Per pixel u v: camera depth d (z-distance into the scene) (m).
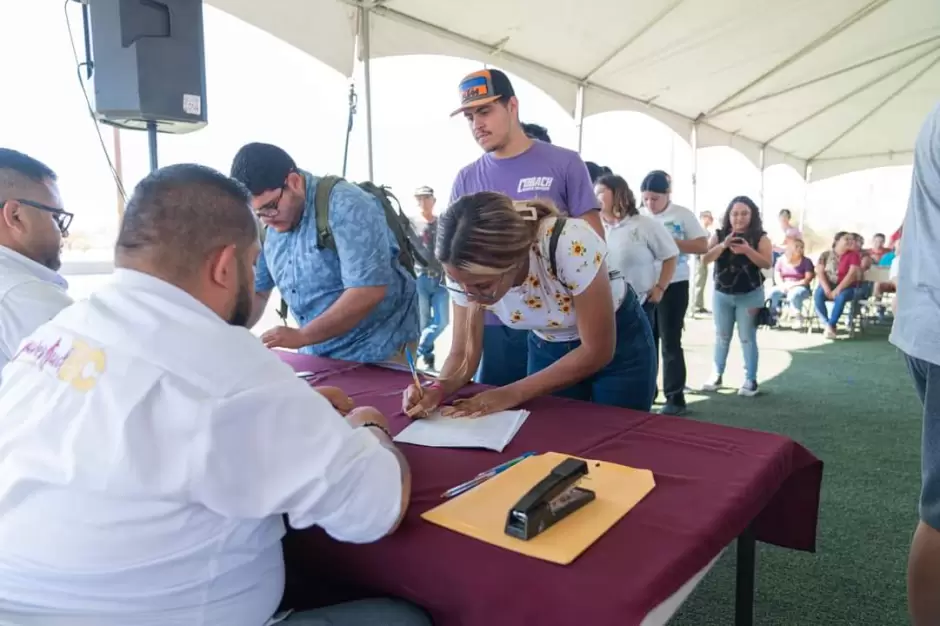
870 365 5.42
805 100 8.37
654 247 3.31
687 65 6.33
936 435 1.26
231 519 0.71
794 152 10.89
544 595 0.70
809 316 7.59
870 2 5.86
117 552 0.67
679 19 5.28
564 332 1.71
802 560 2.03
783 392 4.40
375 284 1.88
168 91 2.21
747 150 9.76
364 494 0.76
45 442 0.68
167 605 0.70
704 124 8.47
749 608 1.35
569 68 5.71
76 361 0.70
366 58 3.93
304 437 0.72
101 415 0.66
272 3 3.44
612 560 0.76
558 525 0.85
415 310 2.17
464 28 4.54
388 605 0.82
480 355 1.64
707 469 1.04
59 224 1.42
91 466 0.65
